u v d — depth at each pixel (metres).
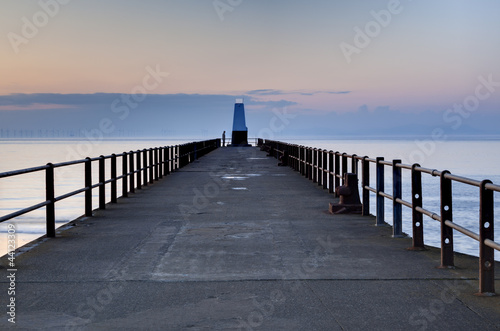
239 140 80.88
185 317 5.92
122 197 17.59
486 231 6.68
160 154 25.12
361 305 6.32
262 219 12.94
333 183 18.78
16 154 176.75
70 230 11.45
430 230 37.12
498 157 163.62
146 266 8.25
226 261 8.60
